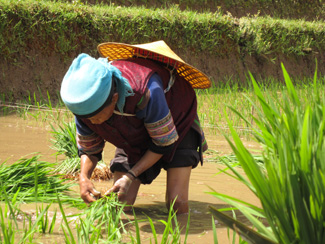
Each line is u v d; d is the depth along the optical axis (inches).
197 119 141.1
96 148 132.0
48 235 113.0
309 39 550.3
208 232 122.7
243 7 713.6
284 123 86.4
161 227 125.3
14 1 355.3
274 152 90.3
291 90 102.0
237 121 313.1
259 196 75.2
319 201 73.9
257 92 98.8
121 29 408.5
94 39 402.0
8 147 221.8
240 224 72.8
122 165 140.8
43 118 307.6
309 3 770.2
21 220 123.6
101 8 415.5
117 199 124.0
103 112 113.6
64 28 379.6
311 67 559.8
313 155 77.4
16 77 369.7
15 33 361.4
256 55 519.5
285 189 75.4
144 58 131.9
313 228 73.8
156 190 168.2
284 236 73.9
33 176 155.5
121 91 114.5
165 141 122.2
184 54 467.2
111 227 114.4
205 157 227.8
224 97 390.9
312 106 103.6
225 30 488.4
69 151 201.0
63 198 144.3
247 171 75.0
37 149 222.1
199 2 667.4
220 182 182.5
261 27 511.8
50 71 385.7
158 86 120.3
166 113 120.4
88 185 127.3
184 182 137.7
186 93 135.3
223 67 495.8
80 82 108.9
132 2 608.4
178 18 449.1
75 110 109.2
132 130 123.1
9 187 149.6
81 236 108.7
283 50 525.0
